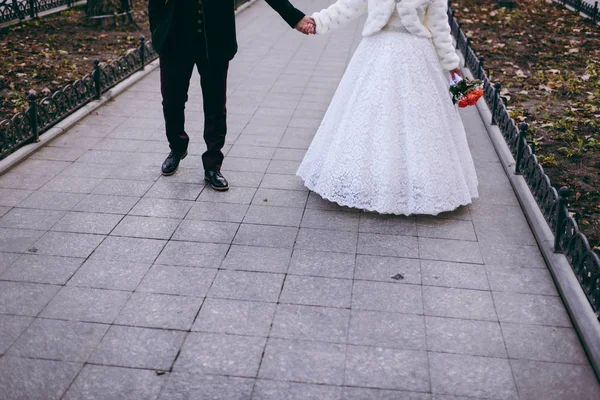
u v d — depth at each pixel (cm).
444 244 448
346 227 468
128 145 625
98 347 335
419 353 335
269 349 336
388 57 471
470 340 347
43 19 1284
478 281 404
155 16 492
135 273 404
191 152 609
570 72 984
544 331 356
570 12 1534
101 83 789
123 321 357
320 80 875
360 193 480
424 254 434
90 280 395
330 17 502
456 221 482
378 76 472
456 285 399
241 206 498
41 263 412
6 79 874
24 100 787
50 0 1366
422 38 473
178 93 516
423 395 305
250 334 348
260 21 1313
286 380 313
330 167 495
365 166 478
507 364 329
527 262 427
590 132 714
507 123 636
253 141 638
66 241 440
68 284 391
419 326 358
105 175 551
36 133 613
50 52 1038
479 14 1495
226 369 321
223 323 356
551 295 391
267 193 521
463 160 503
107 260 418
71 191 518
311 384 311
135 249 432
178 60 500
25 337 341
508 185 551
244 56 1009
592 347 331
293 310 369
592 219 518
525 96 849
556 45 1175
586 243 379
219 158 526
